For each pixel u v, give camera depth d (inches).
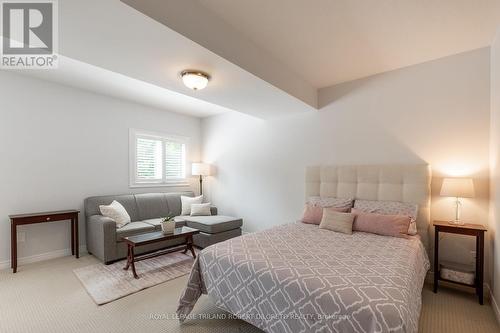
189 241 138.3
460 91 106.0
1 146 123.6
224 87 110.7
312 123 149.3
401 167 115.8
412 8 77.1
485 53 101.3
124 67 91.7
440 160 110.1
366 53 106.0
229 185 195.5
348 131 135.6
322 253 78.1
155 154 189.6
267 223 170.9
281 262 70.1
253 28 87.5
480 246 91.9
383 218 104.5
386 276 60.6
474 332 75.8
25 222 119.2
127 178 172.2
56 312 84.2
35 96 133.9
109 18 62.9
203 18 76.5
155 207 171.2
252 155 180.5
